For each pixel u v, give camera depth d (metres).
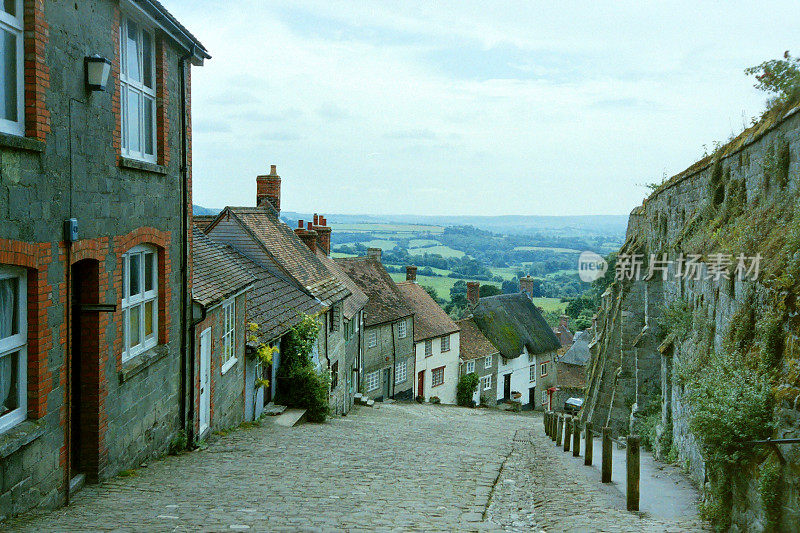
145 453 10.31
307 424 18.48
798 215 6.83
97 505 7.49
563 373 56.06
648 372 16.67
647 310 16.75
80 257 7.92
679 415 11.67
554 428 18.50
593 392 22.31
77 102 7.82
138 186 9.81
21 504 6.73
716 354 8.56
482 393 45.59
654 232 17.61
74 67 7.73
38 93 6.88
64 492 7.63
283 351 19.97
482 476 11.22
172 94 11.30
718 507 6.99
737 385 6.82
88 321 8.41
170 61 11.20
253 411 17.31
